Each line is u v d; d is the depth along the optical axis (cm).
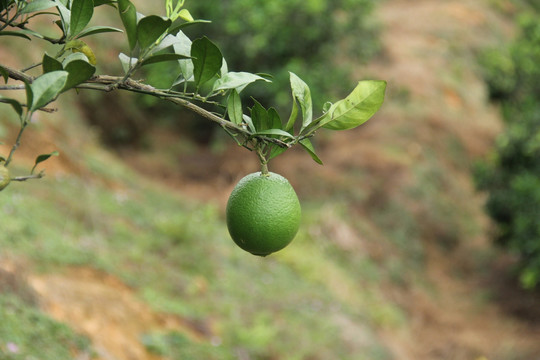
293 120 150
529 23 1454
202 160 1326
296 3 1178
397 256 1197
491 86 1414
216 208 1087
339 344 750
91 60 163
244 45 1196
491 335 1013
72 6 153
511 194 1102
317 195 1261
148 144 1295
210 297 738
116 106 1250
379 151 1381
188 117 1409
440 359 931
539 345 977
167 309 654
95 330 551
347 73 1257
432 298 1130
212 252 841
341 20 1303
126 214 850
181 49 159
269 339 689
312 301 836
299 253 980
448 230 1319
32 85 127
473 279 1229
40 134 905
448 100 1688
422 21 2028
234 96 152
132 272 702
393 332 926
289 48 1199
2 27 153
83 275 631
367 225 1224
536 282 1076
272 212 153
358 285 1023
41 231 654
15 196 705
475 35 2066
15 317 475
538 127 1120
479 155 1595
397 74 1656
